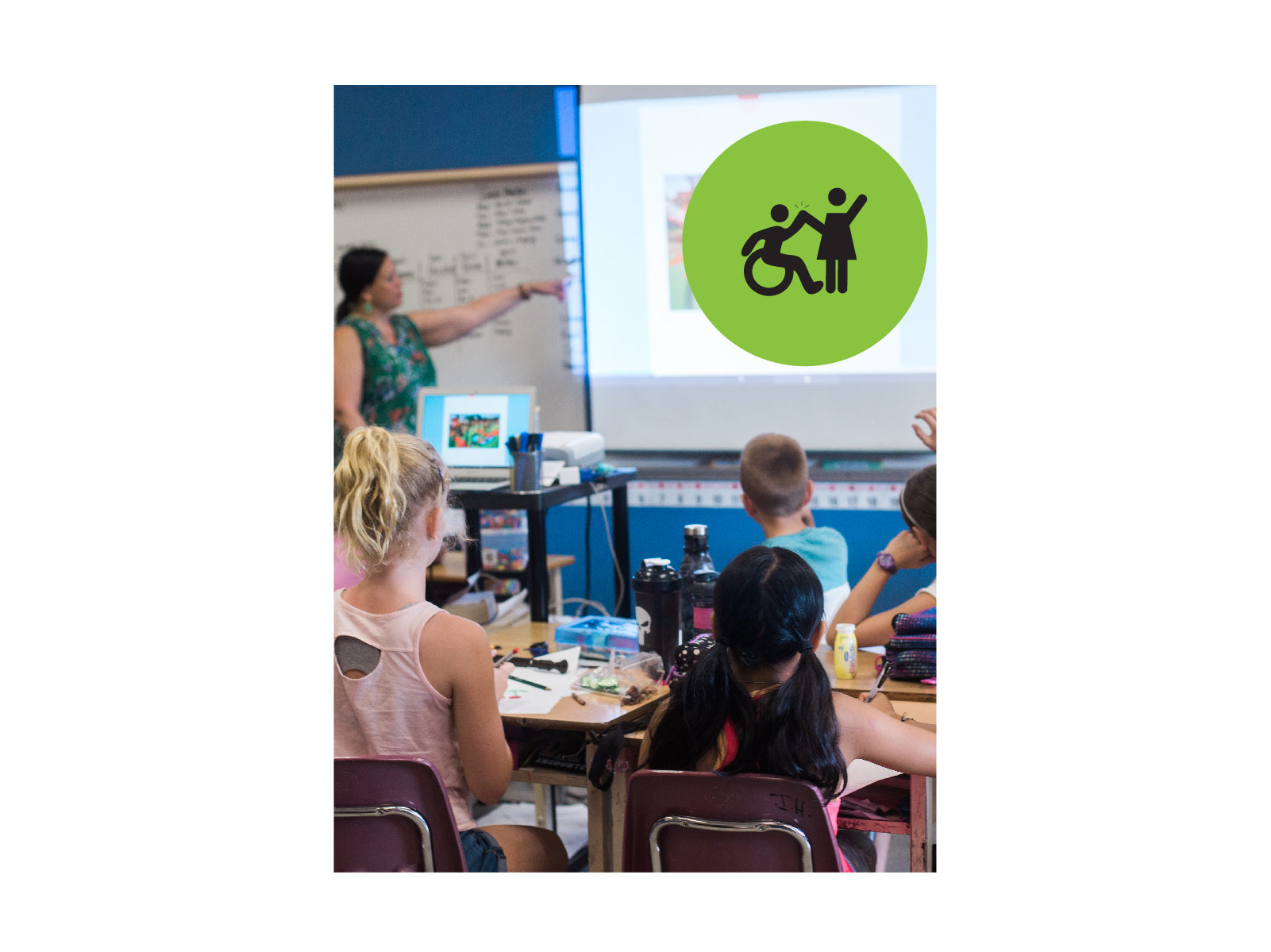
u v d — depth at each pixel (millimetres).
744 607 1492
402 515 1628
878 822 1980
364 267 3982
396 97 3896
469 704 1632
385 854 1551
